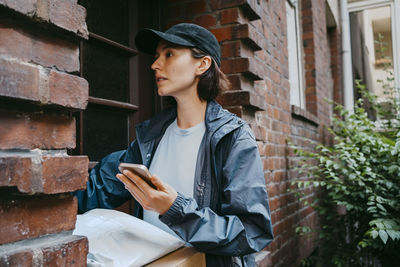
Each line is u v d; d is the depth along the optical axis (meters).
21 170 0.56
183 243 0.95
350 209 2.63
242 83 1.92
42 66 0.61
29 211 0.59
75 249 0.63
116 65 1.72
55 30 0.64
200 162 1.04
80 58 1.47
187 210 0.85
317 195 3.88
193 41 1.09
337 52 5.48
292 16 4.03
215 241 0.85
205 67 1.11
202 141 1.07
